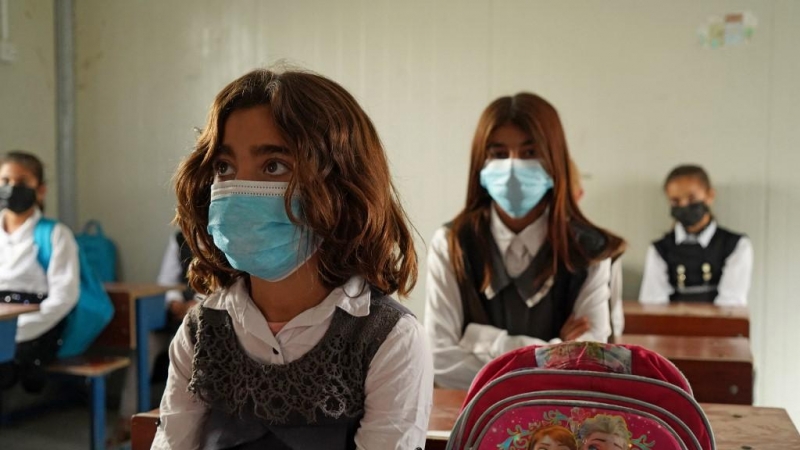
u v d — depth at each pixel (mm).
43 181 3527
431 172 3906
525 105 1865
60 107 4383
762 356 3531
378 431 989
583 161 3686
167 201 4348
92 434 3258
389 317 1026
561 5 3678
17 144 4117
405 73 3928
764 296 3512
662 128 3592
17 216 3455
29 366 3273
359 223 1035
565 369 1071
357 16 3994
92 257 4254
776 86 3465
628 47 3611
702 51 3533
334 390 999
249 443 1018
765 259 3508
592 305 1831
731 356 2236
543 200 1885
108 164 4449
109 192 4457
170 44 4320
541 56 3719
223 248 1035
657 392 1032
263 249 1013
